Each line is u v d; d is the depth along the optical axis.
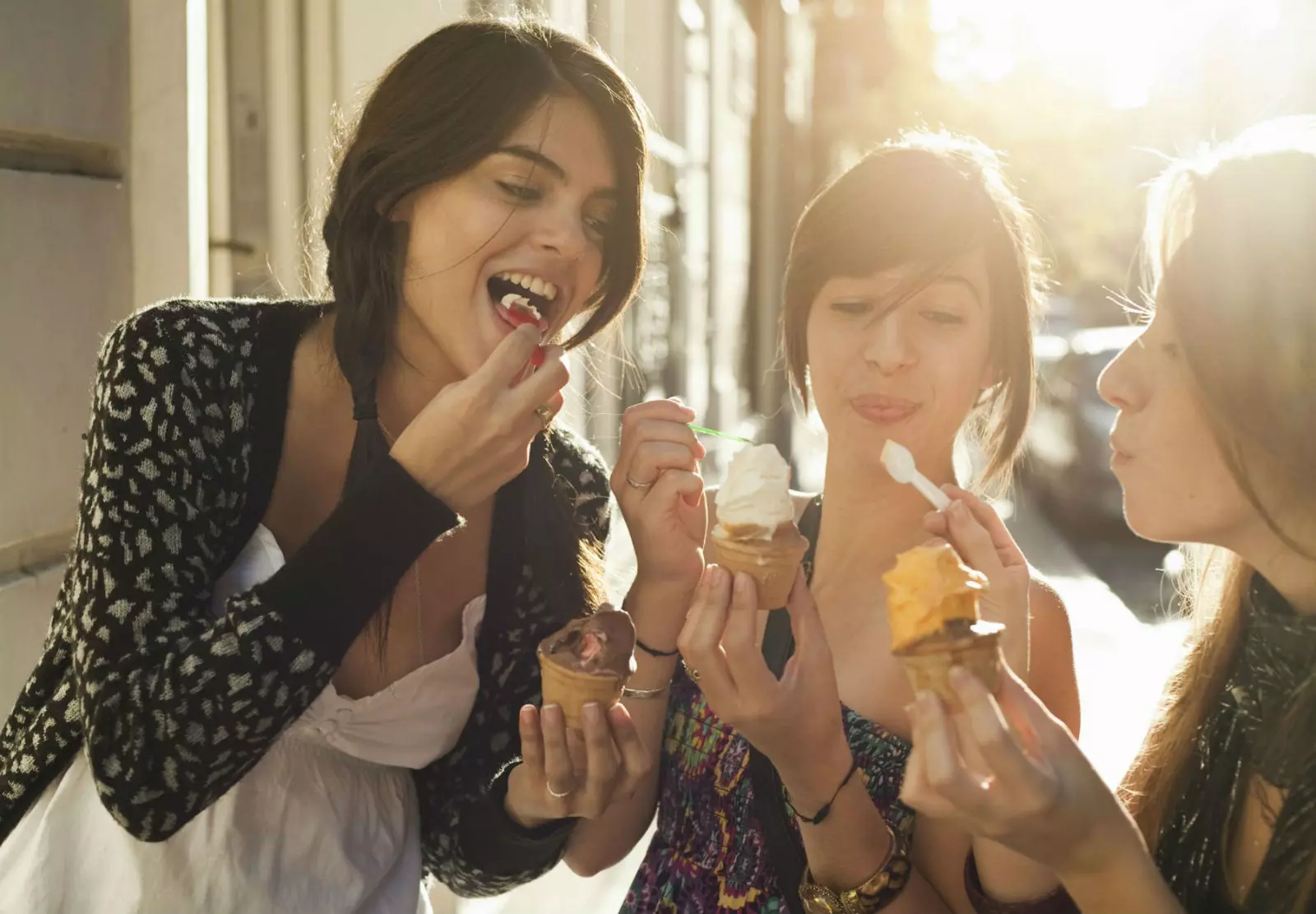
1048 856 1.30
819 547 1.97
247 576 1.68
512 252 1.67
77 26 2.43
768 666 1.88
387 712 1.75
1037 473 12.00
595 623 1.67
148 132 2.62
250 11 3.63
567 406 4.74
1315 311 1.35
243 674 1.45
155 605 1.53
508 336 1.57
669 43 8.27
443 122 1.62
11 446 2.21
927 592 1.35
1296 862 1.36
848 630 1.89
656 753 1.88
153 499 1.55
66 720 1.62
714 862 1.84
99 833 1.66
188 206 2.64
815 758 1.56
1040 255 1.96
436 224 1.66
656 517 1.78
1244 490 1.41
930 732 1.25
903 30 25.59
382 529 1.51
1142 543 10.46
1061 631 1.83
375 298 1.69
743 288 14.62
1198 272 1.40
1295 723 1.41
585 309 1.84
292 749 1.73
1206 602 1.64
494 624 1.86
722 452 10.40
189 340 1.64
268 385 1.69
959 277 1.78
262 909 1.66
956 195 1.76
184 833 1.66
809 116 23.31
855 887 1.64
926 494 1.59
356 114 1.81
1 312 2.17
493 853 1.83
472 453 1.53
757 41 15.88
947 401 1.81
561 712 1.60
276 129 3.65
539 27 1.72
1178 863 1.53
